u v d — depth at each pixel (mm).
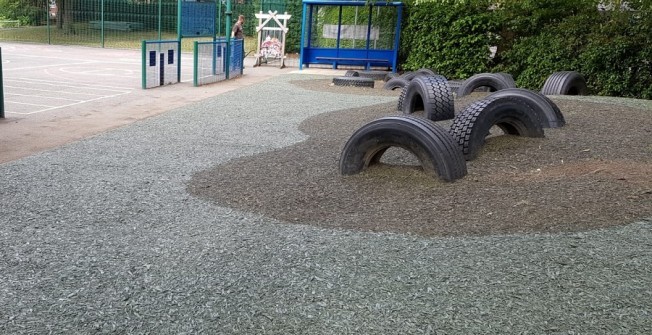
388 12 22516
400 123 5367
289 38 29375
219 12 29703
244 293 3129
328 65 24766
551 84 12141
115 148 7098
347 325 2795
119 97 12367
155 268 3459
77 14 34812
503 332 2725
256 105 11562
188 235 4055
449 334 2711
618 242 3797
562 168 5621
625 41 14461
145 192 5172
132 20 34688
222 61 17422
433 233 4059
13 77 15703
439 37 19750
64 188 5227
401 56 22141
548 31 16969
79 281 3266
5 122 8867
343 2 21328
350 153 5590
